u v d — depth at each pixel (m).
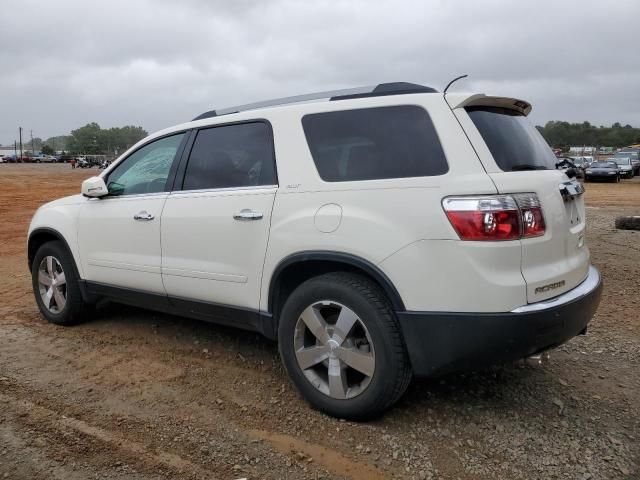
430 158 3.00
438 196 2.88
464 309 2.81
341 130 3.35
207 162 3.97
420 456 2.91
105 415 3.32
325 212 3.20
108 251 4.49
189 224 3.88
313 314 3.27
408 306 2.93
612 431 3.17
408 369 3.07
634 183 33.16
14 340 4.61
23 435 3.09
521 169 3.08
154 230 4.11
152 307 4.37
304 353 3.32
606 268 7.13
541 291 2.90
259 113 3.73
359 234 3.06
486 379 3.82
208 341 4.55
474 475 2.76
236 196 3.66
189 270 3.89
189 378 3.84
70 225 4.80
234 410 3.39
